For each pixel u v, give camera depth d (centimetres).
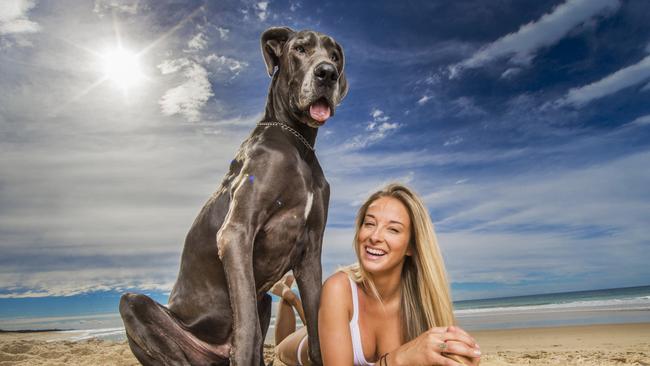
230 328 115
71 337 407
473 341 92
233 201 104
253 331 95
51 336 424
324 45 120
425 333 95
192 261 116
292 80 116
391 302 114
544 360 214
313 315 117
